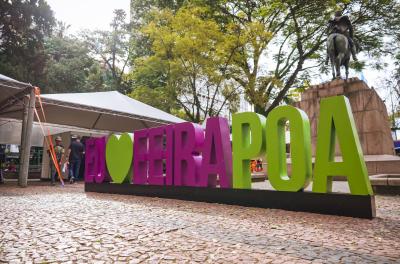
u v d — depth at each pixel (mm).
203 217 4254
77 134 14195
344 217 4227
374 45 18438
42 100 10125
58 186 10000
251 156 5234
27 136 9531
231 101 18578
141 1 23688
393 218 4168
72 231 3371
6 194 7031
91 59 31188
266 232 3365
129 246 2807
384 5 17156
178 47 16719
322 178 4551
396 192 6949
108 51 31672
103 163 7898
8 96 10688
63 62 28844
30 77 23266
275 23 19609
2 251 2646
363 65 18438
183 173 6262
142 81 21734
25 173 9414
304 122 4777
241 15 20141
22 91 10125
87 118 14203
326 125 4598
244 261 2391
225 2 19078
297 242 2953
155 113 13609
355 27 18406
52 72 27125
